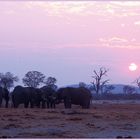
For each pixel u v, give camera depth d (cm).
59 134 2994
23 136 2855
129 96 14588
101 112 4759
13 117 4050
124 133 3136
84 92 6138
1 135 2916
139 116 4400
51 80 12706
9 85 12100
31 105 6184
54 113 4541
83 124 3606
